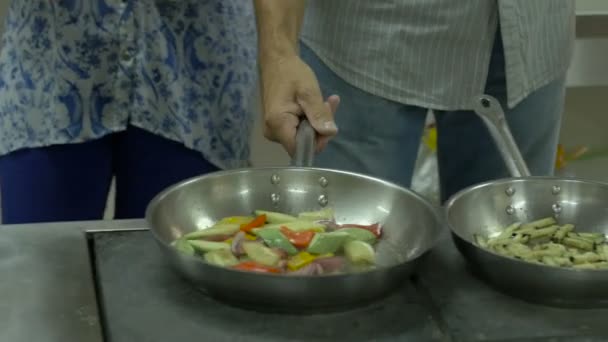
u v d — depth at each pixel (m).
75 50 1.12
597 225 0.88
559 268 0.69
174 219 0.85
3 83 1.15
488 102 0.94
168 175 1.23
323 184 0.90
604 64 1.77
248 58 1.24
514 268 0.71
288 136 0.92
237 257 0.78
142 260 0.79
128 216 1.27
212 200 0.88
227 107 1.22
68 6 1.10
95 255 0.81
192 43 1.17
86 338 0.66
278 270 0.75
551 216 0.89
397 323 0.70
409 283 0.77
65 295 0.72
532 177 0.89
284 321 0.70
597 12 1.70
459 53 1.12
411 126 1.17
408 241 0.84
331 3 1.13
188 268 0.70
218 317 0.70
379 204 0.88
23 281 0.74
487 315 0.72
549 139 1.23
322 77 1.17
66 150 1.17
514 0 1.09
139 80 1.15
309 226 0.83
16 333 0.66
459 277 0.78
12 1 1.14
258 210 0.89
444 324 0.70
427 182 1.84
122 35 1.12
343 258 0.80
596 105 2.11
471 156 1.23
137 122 1.17
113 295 0.73
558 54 1.16
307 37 1.17
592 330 0.70
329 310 0.70
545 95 1.18
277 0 1.02
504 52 1.11
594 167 2.11
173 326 0.68
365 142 1.18
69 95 1.13
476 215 0.88
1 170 1.19
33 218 1.19
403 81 1.13
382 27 1.11
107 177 1.24
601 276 0.69
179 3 1.14
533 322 0.71
